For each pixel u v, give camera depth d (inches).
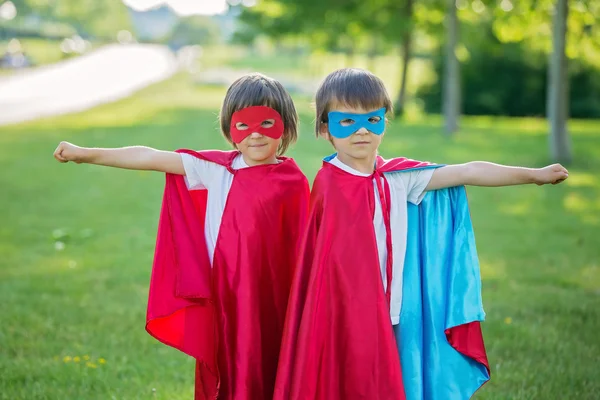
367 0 1033.5
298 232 138.3
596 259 296.7
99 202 424.8
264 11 1181.7
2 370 180.5
